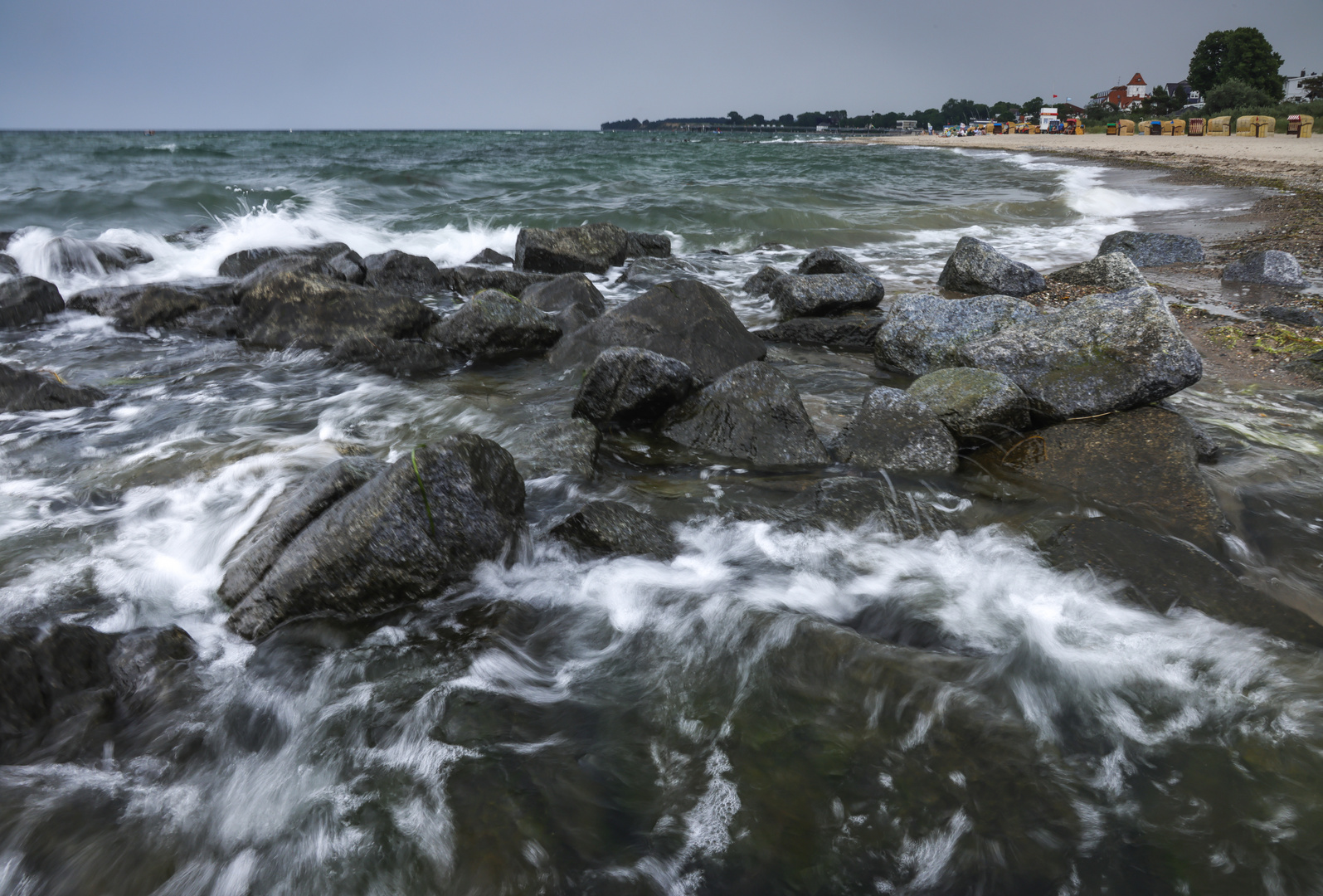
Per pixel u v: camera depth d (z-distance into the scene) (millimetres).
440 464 3611
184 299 8367
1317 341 6809
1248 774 2611
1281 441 5031
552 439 4906
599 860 2363
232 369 6922
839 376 6602
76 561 3869
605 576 3762
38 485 4609
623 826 2480
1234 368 6355
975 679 3008
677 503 4441
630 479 4746
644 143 77312
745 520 4250
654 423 5484
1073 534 3924
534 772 2697
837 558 3922
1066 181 23688
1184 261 10828
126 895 2320
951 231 15375
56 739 2742
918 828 2445
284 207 16625
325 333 7395
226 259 10805
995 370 5355
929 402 5117
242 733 2896
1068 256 12031
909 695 2934
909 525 4156
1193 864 2305
